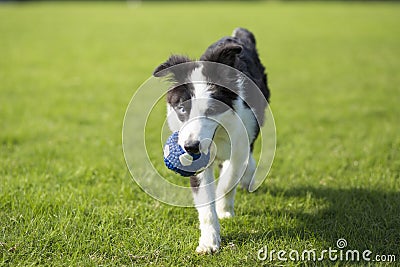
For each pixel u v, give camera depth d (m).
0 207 6.58
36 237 5.82
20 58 19.41
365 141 9.49
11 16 38.19
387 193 7.03
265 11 47.19
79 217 6.25
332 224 6.25
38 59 19.36
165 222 6.36
